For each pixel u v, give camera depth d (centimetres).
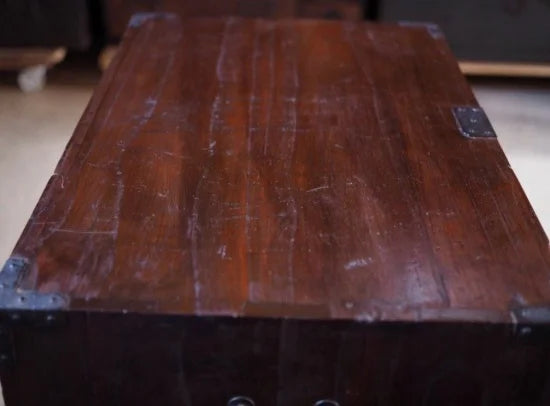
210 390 82
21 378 81
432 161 103
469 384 81
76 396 83
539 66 203
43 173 168
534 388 81
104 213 90
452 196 95
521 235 88
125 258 82
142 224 88
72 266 81
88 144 104
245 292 78
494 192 96
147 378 81
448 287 80
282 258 83
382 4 191
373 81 125
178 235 86
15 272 80
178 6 193
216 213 90
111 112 112
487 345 77
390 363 79
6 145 179
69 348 79
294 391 82
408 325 75
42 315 75
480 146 107
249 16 194
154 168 99
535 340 76
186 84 122
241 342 78
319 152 104
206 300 77
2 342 78
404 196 95
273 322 76
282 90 121
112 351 79
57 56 199
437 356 78
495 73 205
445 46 140
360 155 103
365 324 75
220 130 109
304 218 90
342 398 83
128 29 143
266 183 97
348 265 83
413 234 88
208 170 99
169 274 80
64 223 88
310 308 76
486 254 85
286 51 135
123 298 77
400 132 110
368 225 89
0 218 153
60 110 195
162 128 109
